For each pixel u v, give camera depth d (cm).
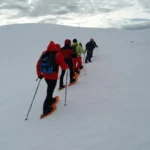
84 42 3198
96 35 3572
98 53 2125
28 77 1295
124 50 1892
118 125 587
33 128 645
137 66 1137
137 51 1672
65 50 922
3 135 631
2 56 2397
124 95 776
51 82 693
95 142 528
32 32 3841
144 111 640
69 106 747
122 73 1057
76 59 1038
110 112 664
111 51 2061
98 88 882
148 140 503
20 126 667
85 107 725
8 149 562
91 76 1079
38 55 2283
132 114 634
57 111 723
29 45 3061
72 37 3562
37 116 717
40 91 966
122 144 504
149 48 1747
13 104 850
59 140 563
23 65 1798
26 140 589
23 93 972
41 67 683
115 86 879
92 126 602
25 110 776
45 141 569
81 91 870
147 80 894
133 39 2802
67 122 646
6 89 1079
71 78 964
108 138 535
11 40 3403
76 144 533
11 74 1438
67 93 865
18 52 2577
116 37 3281
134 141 508
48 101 704
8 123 696
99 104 732
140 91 791
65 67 682
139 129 553
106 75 1062
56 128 625
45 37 3591
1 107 836
